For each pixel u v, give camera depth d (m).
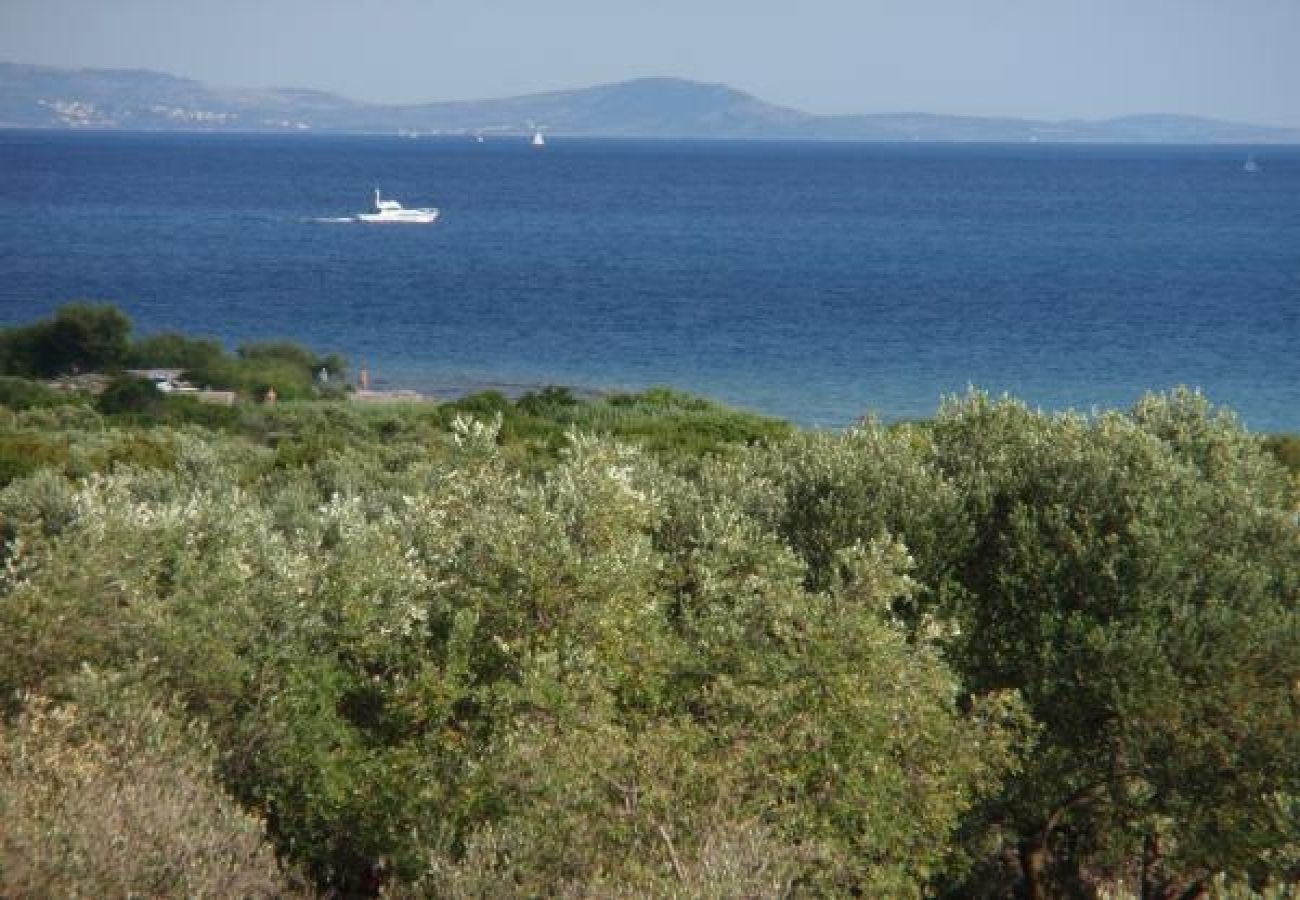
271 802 41.66
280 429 172.50
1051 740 50.50
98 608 43.25
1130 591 49.34
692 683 43.34
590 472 47.53
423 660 42.41
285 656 43.09
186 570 46.84
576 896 32.97
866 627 42.06
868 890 40.38
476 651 43.81
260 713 41.75
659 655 43.22
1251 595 49.31
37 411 161.12
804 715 40.03
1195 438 62.47
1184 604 48.81
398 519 53.28
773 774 38.78
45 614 41.81
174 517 50.22
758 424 145.38
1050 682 49.28
